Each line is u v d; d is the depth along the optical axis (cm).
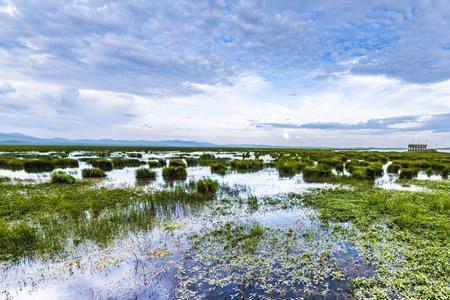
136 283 648
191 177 2334
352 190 1675
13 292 616
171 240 900
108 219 1092
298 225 1046
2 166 3144
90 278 671
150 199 1427
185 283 645
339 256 775
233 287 629
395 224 1042
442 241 880
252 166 3059
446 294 589
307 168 2339
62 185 1841
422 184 1883
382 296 584
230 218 1140
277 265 728
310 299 577
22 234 876
